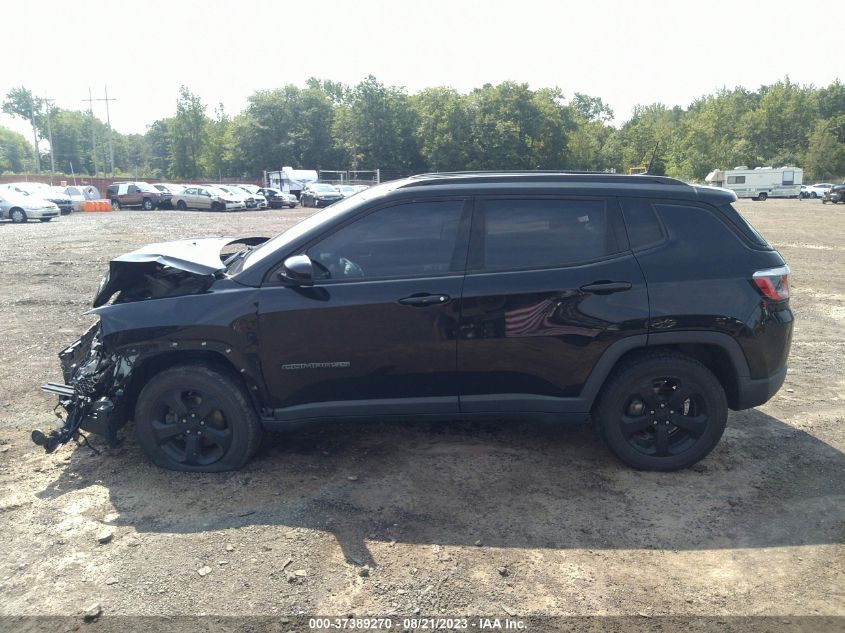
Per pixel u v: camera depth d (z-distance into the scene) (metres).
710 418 3.90
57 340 7.04
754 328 3.82
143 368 3.99
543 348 3.78
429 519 3.44
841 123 94.12
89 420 3.89
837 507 3.61
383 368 3.80
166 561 3.08
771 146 92.38
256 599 2.81
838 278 11.41
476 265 3.80
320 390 3.85
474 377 3.83
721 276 3.80
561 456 4.21
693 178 86.69
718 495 3.73
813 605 2.80
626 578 2.97
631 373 3.84
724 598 2.84
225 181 73.31
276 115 74.62
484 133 67.38
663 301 3.76
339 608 2.75
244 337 3.74
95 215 32.50
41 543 3.23
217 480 3.87
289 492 3.72
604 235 3.84
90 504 3.60
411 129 70.19
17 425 4.70
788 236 19.11
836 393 5.48
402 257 3.82
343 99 89.56
